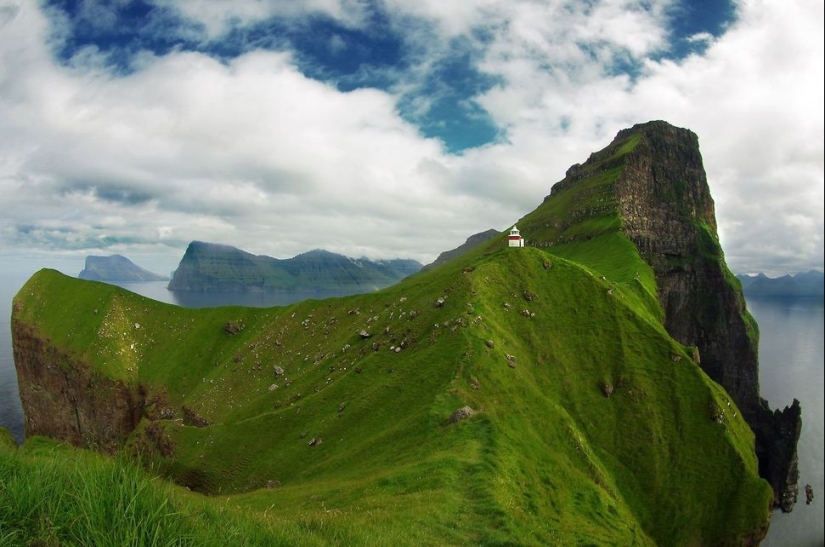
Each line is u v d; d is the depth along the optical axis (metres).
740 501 97.44
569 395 107.81
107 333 188.12
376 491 48.47
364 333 130.50
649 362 116.31
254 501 61.72
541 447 72.31
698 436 106.38
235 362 161.62
